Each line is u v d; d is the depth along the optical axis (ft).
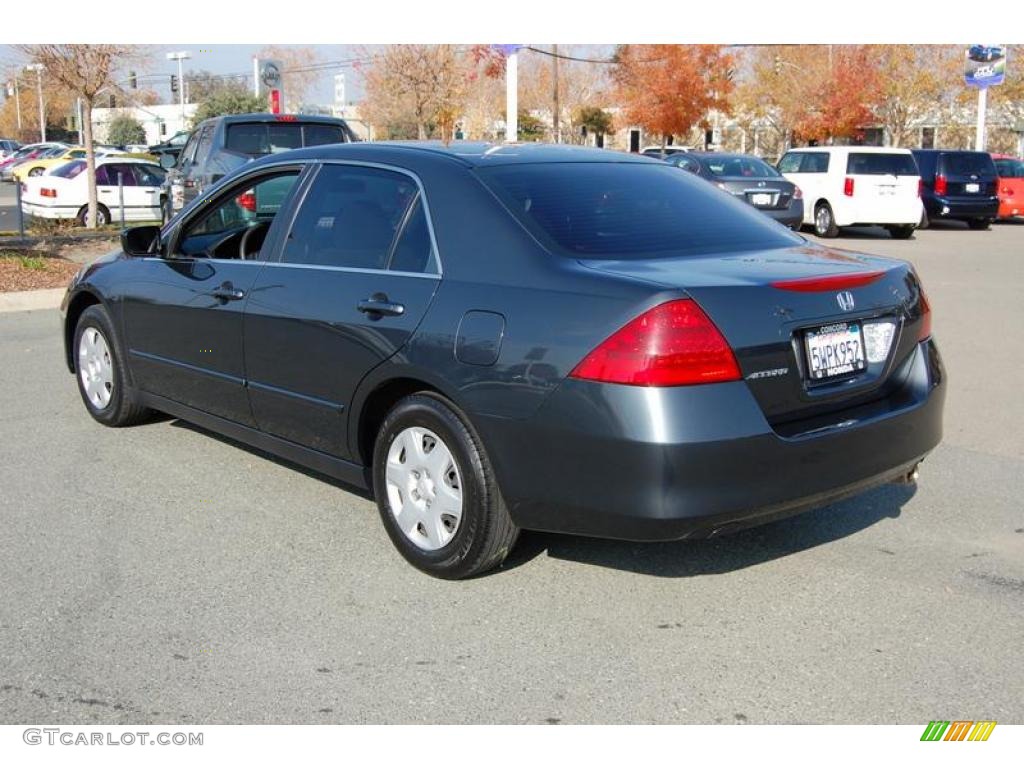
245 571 14.60
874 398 13.75
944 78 142.82
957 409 23.39
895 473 13.98
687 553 15.14
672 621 13.10
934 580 14.26
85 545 15.52
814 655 12.25
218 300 17.31
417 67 102.63
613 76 140.87
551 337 12.46
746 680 11.71
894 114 146.20
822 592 13.89
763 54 153.89
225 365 17.39
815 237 70.44
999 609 13.39
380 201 15.35
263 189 18.43
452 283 13.74
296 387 15.94
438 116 104.78
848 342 13.32
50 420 22.38
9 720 10.94
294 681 11.70
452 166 14.76
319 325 15.24
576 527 12.64
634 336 11.87
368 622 13.08
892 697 11.36
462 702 11.29
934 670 11.89
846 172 67.72
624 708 11.18
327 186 16.29
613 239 13.76
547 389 12.41
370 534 15.93
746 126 166.71
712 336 11.93
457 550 13.73
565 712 11.11
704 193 16.16
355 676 11.80
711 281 12.34
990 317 35.19
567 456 12.36
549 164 15.33
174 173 49.62
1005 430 21.71
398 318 14.11
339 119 46.73
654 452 11.76
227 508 17.06
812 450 12.59
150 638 12.66
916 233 74.33
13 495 17.67
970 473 18.86
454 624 13.01
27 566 14.76
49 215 74.23
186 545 15.52
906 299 14.23
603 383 11.99
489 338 13.01
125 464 19.33
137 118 245.04
